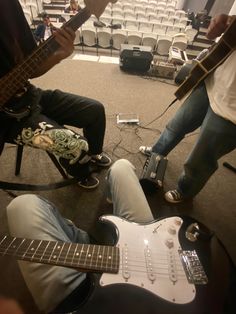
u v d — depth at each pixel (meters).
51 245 0.68
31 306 0.90
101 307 0.61
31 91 1.11
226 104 1.03
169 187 1.59
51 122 1.11
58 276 0.67
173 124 1.49
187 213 1.44
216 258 0.74
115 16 5.16
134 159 1.79
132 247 0.74
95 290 0.63
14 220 0.75
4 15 0.93
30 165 1.59
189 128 1.46
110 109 2.38
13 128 1.05
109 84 2.86
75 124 1.36
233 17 1.09
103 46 4.21
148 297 0.64
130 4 5.93
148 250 0.73
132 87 2.87
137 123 2.20
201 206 1.49
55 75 2.87
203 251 0.75
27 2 4.81
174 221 0.83
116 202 0.94
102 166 1.65
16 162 1.46
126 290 0.64
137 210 0.89
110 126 2.12
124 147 1.90
